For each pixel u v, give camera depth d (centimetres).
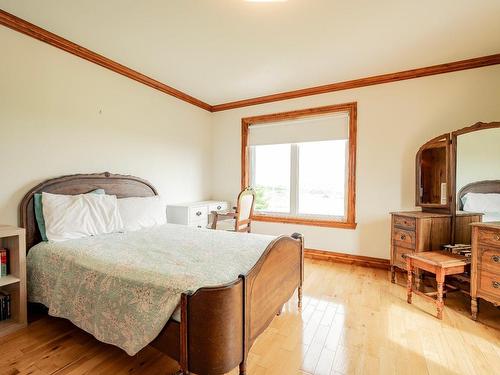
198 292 112
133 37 225
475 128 246
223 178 423
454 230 254
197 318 113
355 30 211
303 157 368
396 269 305
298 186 372
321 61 267
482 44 232
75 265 163
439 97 279
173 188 358
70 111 239
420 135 288
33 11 189
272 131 381
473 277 197
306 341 169
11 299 187
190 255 168
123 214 256
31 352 157
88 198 229
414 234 246
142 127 312
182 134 372
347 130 329
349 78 311
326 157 353
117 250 178
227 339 114
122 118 288
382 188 308
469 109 267
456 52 247
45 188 216
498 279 183
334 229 338
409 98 293
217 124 426
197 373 114
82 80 248
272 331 181
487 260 189
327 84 329
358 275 289
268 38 224
